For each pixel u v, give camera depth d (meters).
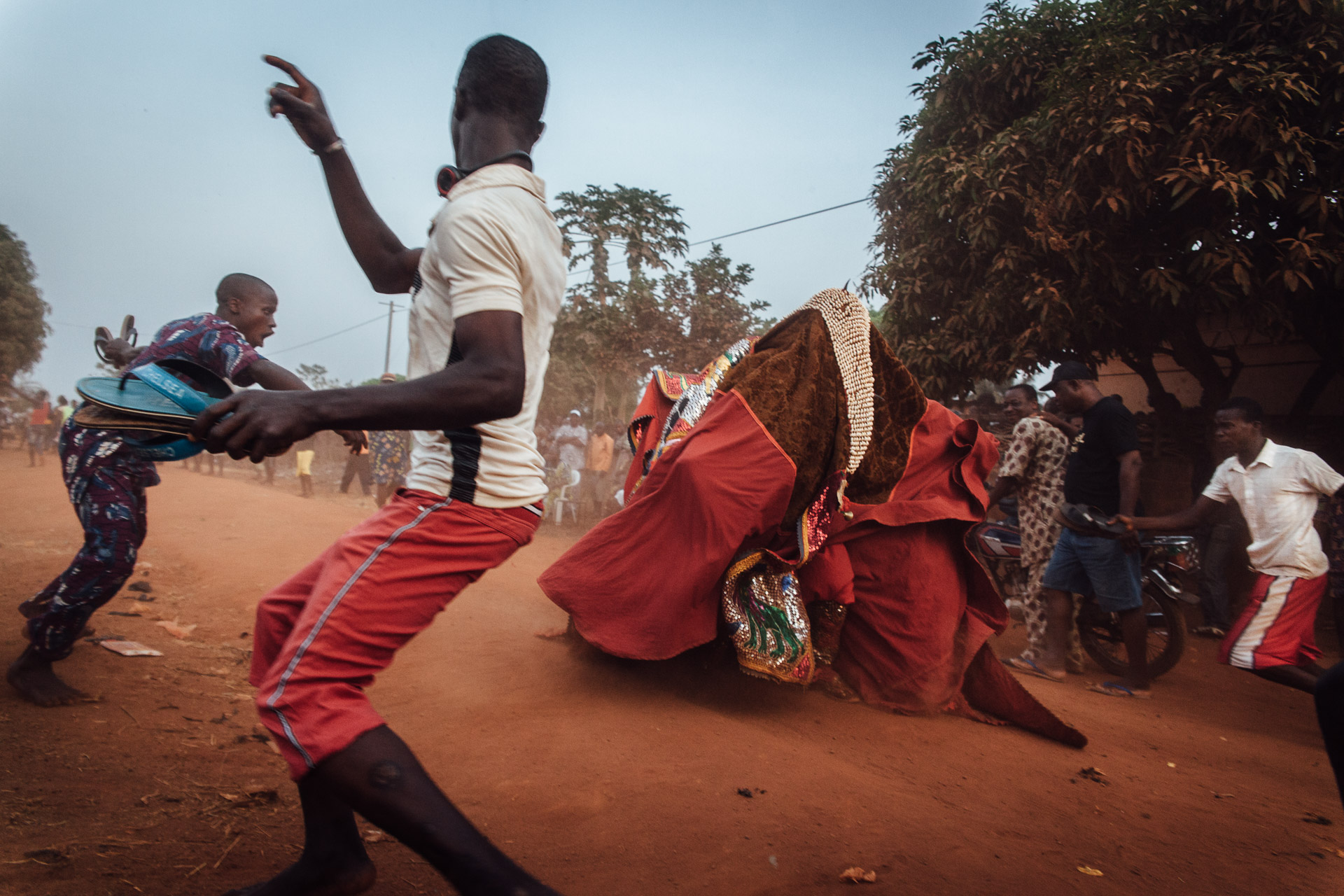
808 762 3.13
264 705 1.52
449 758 2.98
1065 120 7.89
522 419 1.73
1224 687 5.57
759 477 3.63
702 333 19.12
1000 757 3.51
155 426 1.45
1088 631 5.79
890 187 10.23
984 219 8.52
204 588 5.80
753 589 3.80
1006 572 6.63
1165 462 10.59
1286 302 8.56
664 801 2.68
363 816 1.46
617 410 26.84
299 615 1.73
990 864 2.41
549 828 2.46
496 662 4.25
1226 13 8.00
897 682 4.05
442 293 1.64
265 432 1.35
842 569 3.98
